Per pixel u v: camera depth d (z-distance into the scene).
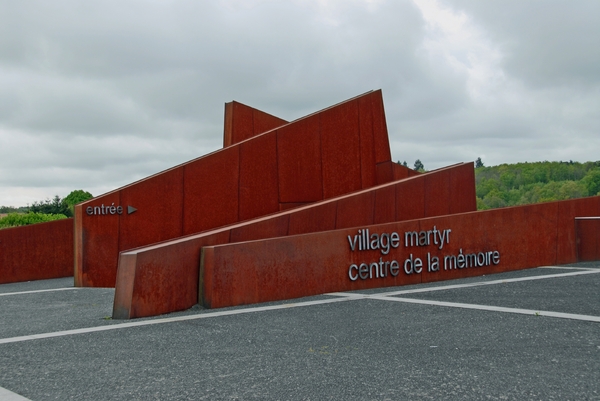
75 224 16.72
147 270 10.12
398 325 8.19
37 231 21.67
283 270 11.52
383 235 12.91
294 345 7.19
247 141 17.20
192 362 6.54
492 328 7.75
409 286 12.74
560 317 8.37
